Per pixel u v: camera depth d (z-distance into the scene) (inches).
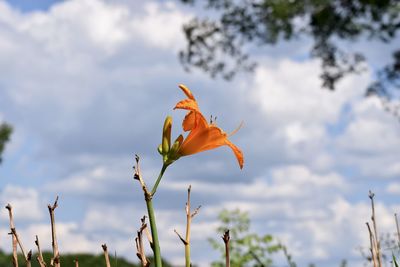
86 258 539.2
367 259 141.4
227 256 87.7
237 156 103.5
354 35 655.1
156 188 91.8
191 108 98.3
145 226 90.9
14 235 95.7
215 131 99.7
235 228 358.3
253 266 343.0
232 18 687.7
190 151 99.2
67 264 478.0
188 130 100.2
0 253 514.0
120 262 560.4
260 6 665.6
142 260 90.6
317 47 690.2
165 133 98.1
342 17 647.8
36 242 96.5
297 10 649.0
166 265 521.3
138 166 90.9
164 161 98.0
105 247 96.8
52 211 95.0
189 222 92.1
